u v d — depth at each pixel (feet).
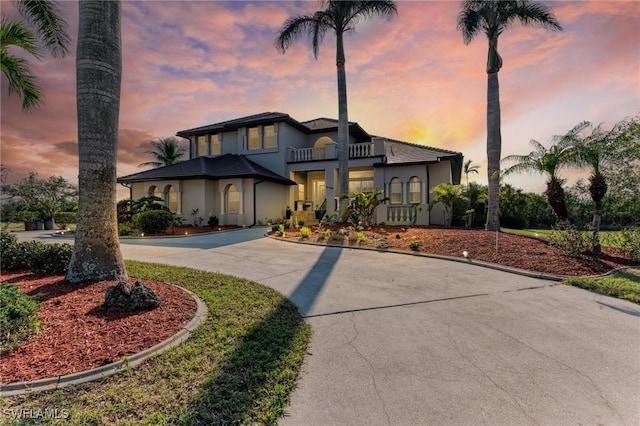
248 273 26.20
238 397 9.39
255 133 78.43
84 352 11.60
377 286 22.48
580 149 34.01
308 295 20.35
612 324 15.57
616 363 11.73
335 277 24.94
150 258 33.09
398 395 9.77
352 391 9.97
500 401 9.45
